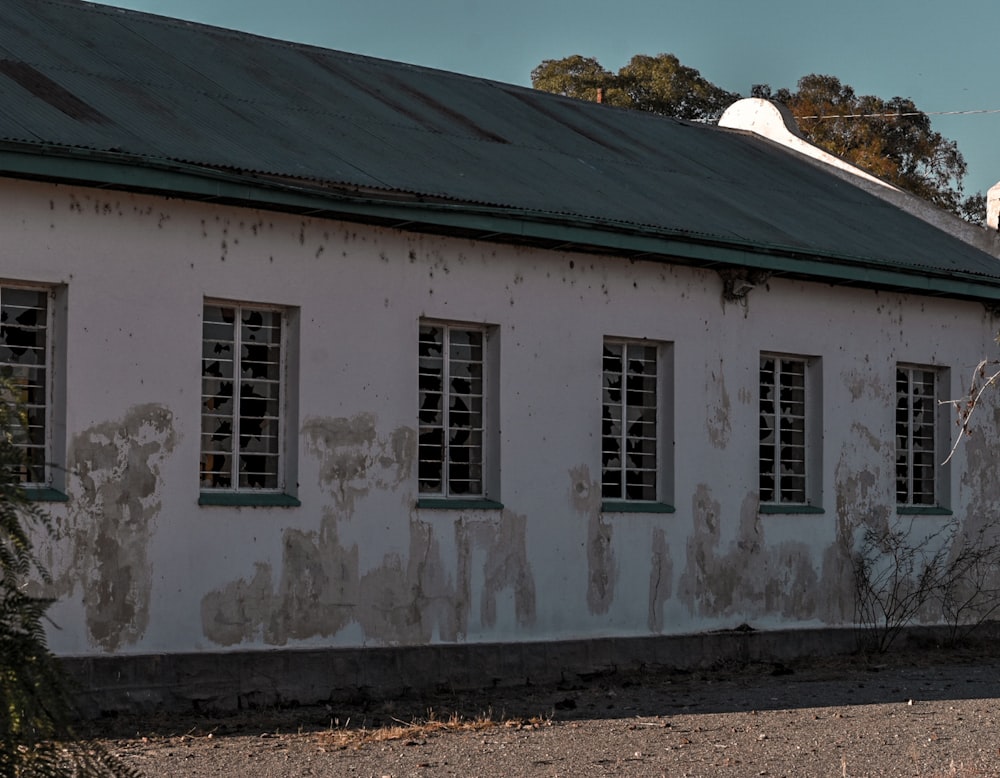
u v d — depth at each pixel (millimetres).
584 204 15781
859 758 10258
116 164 11859
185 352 12797
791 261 17266
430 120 17516
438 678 14367
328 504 13719
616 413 16469
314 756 10297
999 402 20844
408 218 13797
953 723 12078
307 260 13641
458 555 14680
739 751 10539
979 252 21328
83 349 12188
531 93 21156
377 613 14023
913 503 19953
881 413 19141
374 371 14086
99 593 12188
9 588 5949
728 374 17281
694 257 16266
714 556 17031
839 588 18469
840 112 42094
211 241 12992
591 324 15945
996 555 20531
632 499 16625
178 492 12711
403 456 14281
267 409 13633
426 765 9922
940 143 42312
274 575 13312
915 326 19656
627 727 11773
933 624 19641
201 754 10398
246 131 14234
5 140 11234
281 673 13203
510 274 15242
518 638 15125
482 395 15203
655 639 16281
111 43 15664
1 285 11961
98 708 12031
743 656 17141
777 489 18078
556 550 15500
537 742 10938
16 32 14781
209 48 16938
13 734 5879
